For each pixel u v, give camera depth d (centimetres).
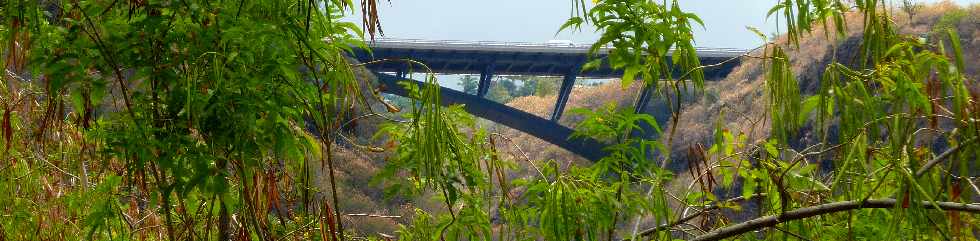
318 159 251
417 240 314
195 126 232
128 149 235
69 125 325
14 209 332
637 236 281
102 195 292
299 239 290
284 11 231
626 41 249
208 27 230
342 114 243
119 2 240
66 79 228
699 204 307
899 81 231
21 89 319
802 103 249
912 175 240
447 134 256
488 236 293
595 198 270
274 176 264
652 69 257
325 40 257
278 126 241
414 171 279
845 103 240
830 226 317
